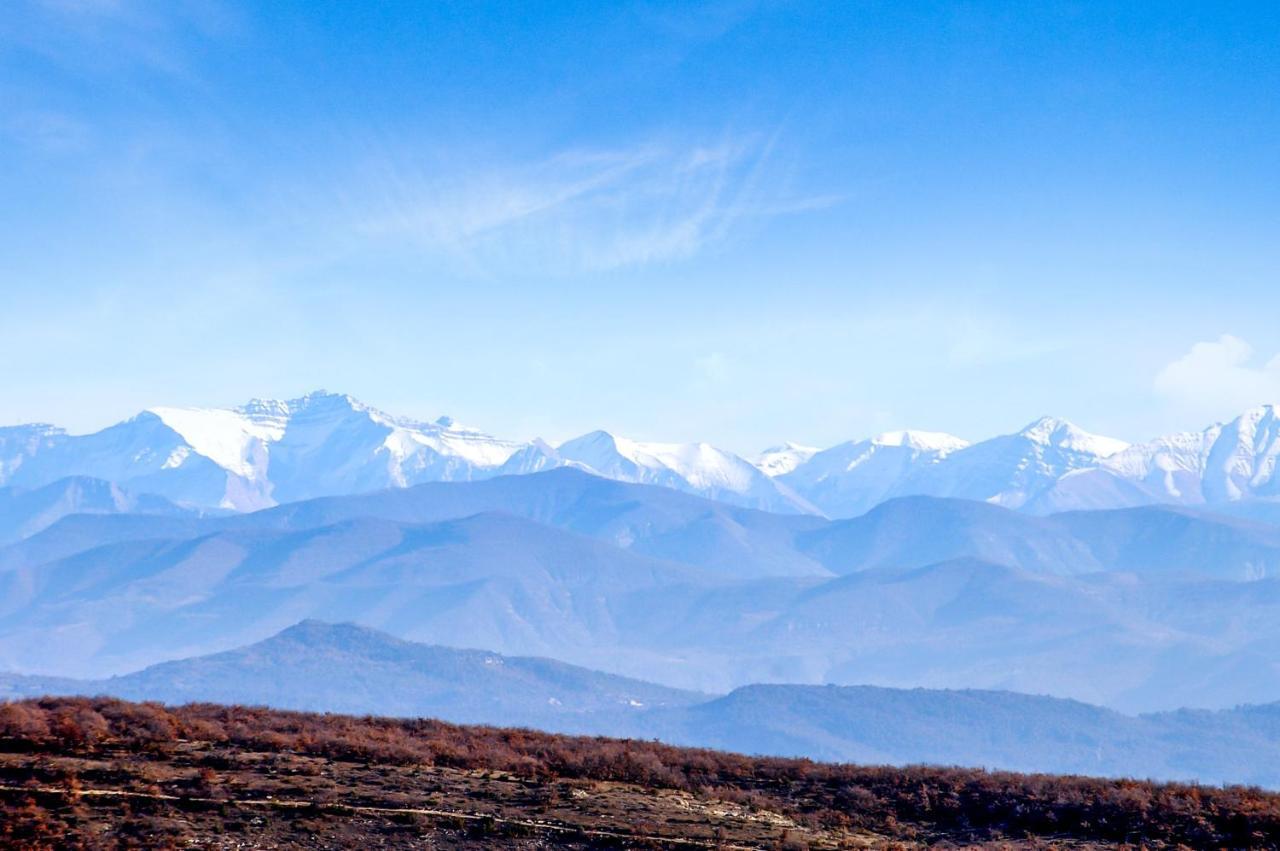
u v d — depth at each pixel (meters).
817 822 74.06
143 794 66.44
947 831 74.19
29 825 62.09
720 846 66.75
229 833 63.59
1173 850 70.62
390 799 69.62
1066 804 76.75
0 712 75.31
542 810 70.25
